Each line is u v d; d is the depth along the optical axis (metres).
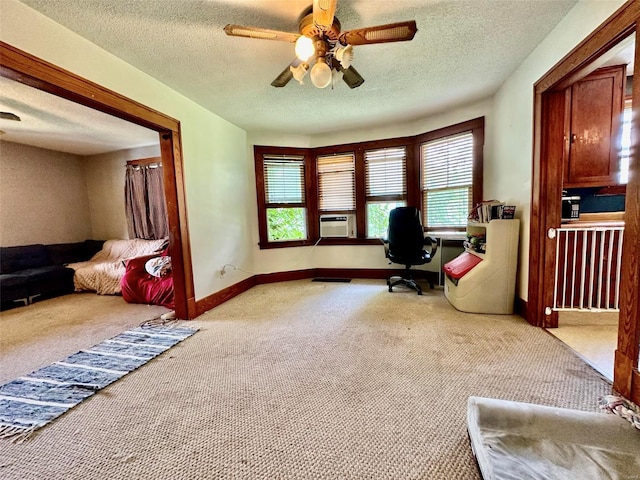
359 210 4.57
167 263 3.70
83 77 1.96
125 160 5.02
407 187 4.27
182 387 1.80
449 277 3.30
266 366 2.03
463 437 1.33
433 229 4.10
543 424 1.21
